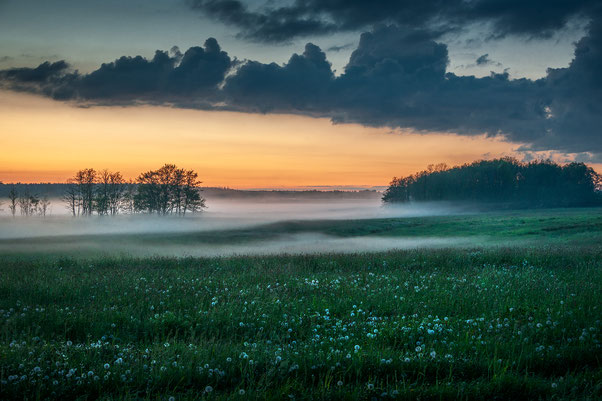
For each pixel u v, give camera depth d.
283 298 10.04
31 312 8.22
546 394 4.77
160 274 14.65
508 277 12.82
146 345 6.71
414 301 9.80
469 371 5.46
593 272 13.59
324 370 5.42
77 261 20.58
